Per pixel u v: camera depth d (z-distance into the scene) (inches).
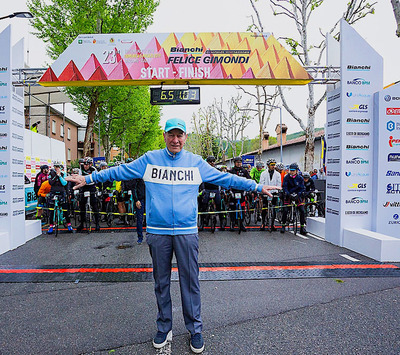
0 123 249.3
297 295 155.2
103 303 146.4
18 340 114.0
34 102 807.1
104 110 924.0
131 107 880.3
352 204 257.6
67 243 268.7
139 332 119.6
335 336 116.0
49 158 559.5
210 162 317.1
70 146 1306.6
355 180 258.1
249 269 197.0
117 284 171.5
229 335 117.0
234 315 133.6
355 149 257.8
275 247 254.8
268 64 271.7
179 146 107.8
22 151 269.1
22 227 264.8
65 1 584.4
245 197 349.1
